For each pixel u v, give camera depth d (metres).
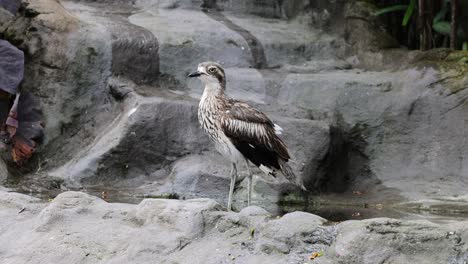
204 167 11.85
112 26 13.23
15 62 12.45
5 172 12.05
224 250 7.46
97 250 7.90
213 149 12.34
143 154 12.05
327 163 12.43
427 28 14.80
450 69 13.20
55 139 12.71
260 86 13.33
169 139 12.19
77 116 12.78
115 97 12.75
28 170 12.48
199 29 13.84
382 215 10.57
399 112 13.04
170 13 14.60
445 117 12.89
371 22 14.82
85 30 12.98
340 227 7.24
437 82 13.09
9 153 12.43
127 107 12.37
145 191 11.62
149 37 13.20
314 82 13.34
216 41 13.71
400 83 13.33
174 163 12.17
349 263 6.95
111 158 11.93
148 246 7.71
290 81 13.36
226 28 14.16
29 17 13.23
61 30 12.96
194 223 7.79
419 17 14.71
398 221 7.19
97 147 12.06
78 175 11.88
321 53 14.58
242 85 13.34
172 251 7.62
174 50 13.32
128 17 14.16
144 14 14.42
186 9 14.86
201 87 13.33
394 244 7.00
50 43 12.91
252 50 13.91
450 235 7.04
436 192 12.09
